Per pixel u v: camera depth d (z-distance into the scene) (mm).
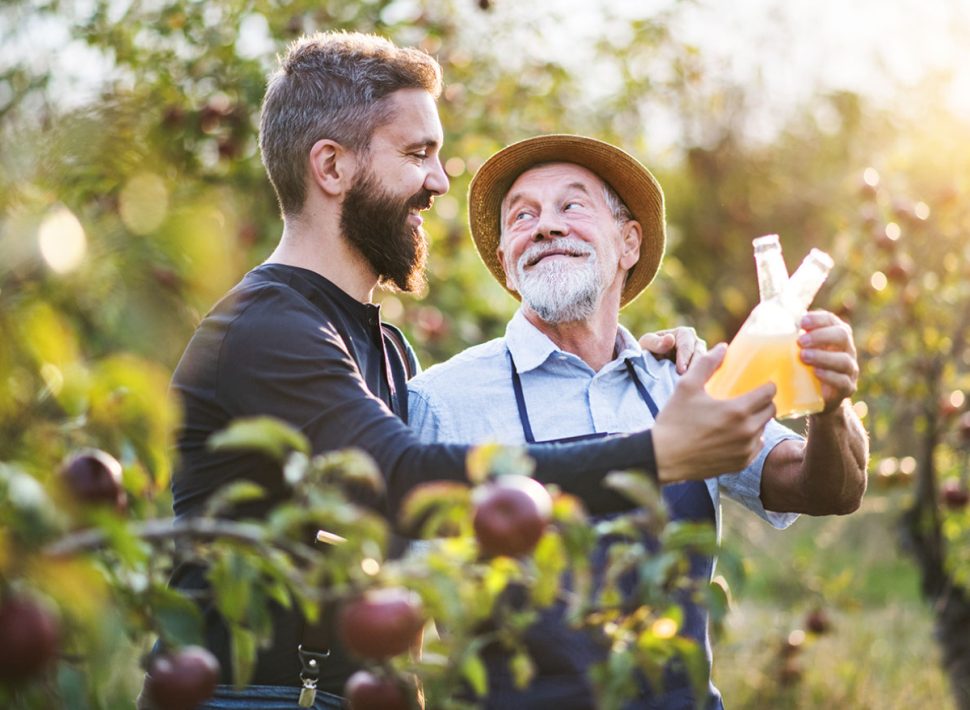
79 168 1210
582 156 2604
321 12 4402
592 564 2125
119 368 1105
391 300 4316
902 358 4074
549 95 5152
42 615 1021
